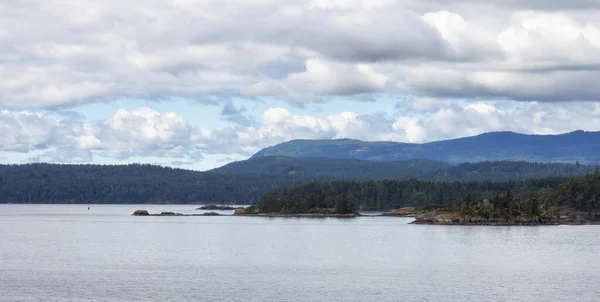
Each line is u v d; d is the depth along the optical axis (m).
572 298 93.06
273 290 99.00
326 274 115.81
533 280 108.75
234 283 105.44
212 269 123.00
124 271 120.25
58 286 102.81
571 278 111.25
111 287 101.75
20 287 102.12
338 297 93.56
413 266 127.62
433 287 101.56
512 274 115.94
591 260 138.50
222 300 91.56
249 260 139.00
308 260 138.62
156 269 123.19
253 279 109.69
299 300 91.56
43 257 145.88
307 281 107.50
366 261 136.62
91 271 120.38
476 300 91.50
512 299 92.19
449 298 92.81
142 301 91.00
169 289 99.88
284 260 138.62
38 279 110.19
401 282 106.44
